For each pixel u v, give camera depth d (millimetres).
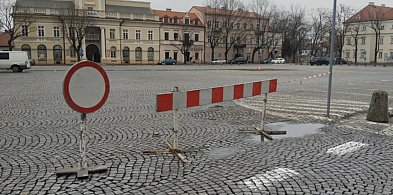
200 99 6617
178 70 41844
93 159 5785
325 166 5531
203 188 4605
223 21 83062
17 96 14328
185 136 7500
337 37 88562
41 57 65750
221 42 84125
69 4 66375
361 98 14625
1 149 6371
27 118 9445
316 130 8219
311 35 97438
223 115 10172
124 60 72875
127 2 74312
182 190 4531
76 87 4926
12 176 4992
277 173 5191
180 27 79562
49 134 7570
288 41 97250
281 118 9781
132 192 4461
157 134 7656
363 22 93625
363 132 8016
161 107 6031
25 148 6441
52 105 11828
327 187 4672
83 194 4398
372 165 5598
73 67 4879
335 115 10266
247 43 90250
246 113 10562
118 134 7641
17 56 33875
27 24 63750
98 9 69812
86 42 69250
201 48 83312
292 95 15562
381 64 74188
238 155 6109
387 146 6789
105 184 4727
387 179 4988
